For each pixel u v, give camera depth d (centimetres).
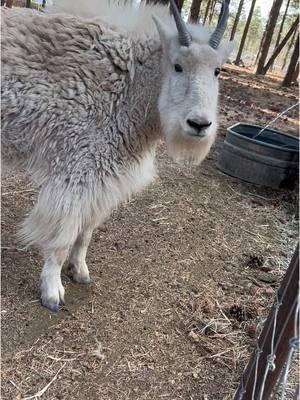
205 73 109
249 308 130
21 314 113
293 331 76
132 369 104
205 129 107
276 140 242
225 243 166
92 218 120
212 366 110
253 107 416
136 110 116
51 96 109
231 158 224
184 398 100
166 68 113
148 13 122
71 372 101
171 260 148
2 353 101
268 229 184
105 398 97
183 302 129
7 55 109
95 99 111
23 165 120
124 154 117
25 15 114
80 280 128
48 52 110
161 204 180
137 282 134
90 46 111
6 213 153
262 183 220
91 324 115
